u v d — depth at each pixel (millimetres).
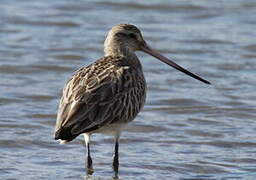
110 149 15180
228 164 14352
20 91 18406
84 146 15305
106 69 13430
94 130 12836
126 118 13312
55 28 23547
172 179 13594
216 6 25641
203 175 13836
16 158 14461
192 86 19109
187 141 15609
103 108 12805
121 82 13188
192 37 22766
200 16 24766
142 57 21406
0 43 21984
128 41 14492
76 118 12570
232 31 23297
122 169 14031
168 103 17922
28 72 19922
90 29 23500
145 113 17281
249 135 15914
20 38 22516
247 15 24750
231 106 17688
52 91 18500
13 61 20562
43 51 21453
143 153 14930
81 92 12883
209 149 15164
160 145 15398
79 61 20922
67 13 24844
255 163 14422
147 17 24688
